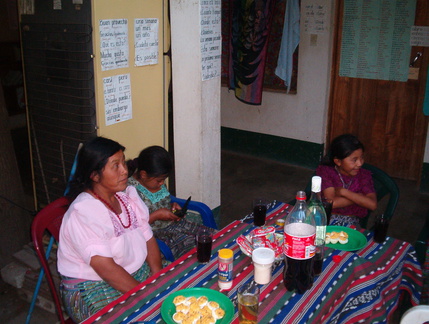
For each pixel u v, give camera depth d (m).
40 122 3.05
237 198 4.91
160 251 2.53
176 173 3.60
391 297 2.11
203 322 1.56
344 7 5.02
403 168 5.23
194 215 3.10
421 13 4.67
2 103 3.32
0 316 2.95
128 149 3.09
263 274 1.80
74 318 2.14
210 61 3.31
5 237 3.40
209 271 1.93
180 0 3.13
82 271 2.10
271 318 1.62
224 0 5.57
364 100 5.24
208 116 3.41
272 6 5.16
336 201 2.75
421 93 4.89
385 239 2.29
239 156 6.19
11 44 6.73
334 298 1.77
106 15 2.69
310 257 1.74
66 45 2.75
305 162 5.73
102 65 2.74
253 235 2.11
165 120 3.35
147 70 3.09
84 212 2.01
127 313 1.65
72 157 2.97
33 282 3.03
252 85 5.61
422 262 2.71
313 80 5.37
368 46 5.02
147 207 2.59
